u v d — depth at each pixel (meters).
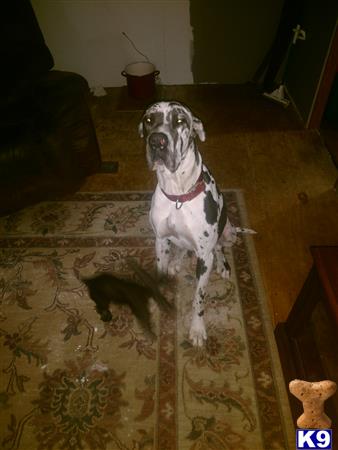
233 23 4.30
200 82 4.83
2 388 1.92
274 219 2.87
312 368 1.75
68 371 1.98
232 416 1.78
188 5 4.16
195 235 1.82
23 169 2.58
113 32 4.39
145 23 4.31
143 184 3.25
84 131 2.88
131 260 2.55
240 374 1.94
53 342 2.11
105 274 2.46
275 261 2.54
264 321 2.18
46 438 1.73
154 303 2.28
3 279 2.45
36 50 2.91
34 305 2.29
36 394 1.89
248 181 3.26
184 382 1.91
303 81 4.01
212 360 2.00
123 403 1.84
